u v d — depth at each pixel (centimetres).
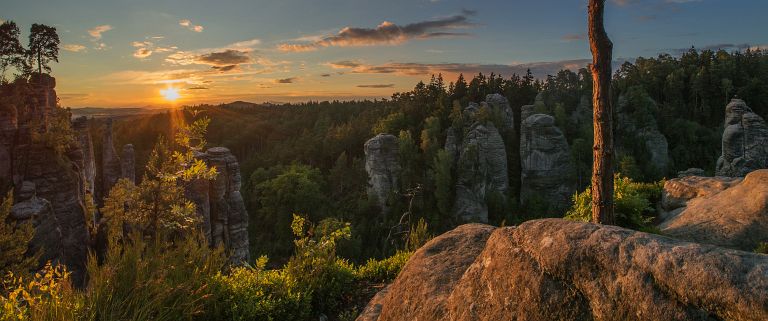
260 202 8288
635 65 12156
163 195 786
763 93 9256
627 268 340
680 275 310
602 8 757
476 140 7712
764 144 4931
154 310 593
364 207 7419
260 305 759
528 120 7850
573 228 404
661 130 9025
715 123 9375
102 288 580
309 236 955
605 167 779
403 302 586
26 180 3130
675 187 1570
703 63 11081
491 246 485
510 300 412
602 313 340
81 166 3900
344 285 927
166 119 13800
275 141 13900
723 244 1071
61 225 3294
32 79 4128
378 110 12725
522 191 7944
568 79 11344
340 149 10281
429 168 8081
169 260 694
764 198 1123
